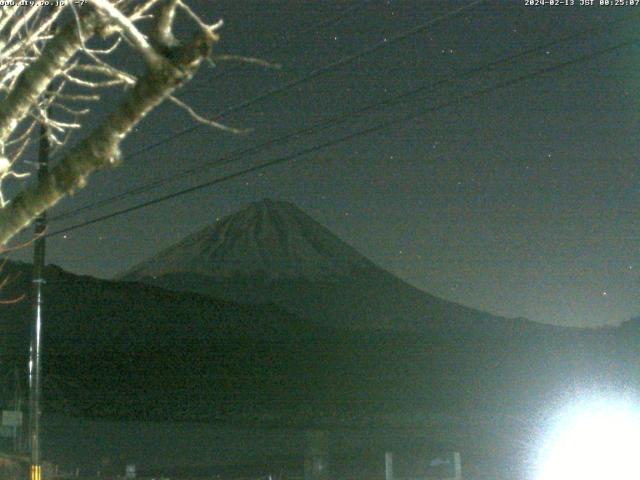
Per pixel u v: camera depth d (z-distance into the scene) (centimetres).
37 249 1994
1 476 2895
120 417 5975
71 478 2970
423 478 2717
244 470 3375
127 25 362
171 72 339
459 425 5356
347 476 2950
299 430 5266
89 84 504
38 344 1995
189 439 4762
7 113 405
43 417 5691
